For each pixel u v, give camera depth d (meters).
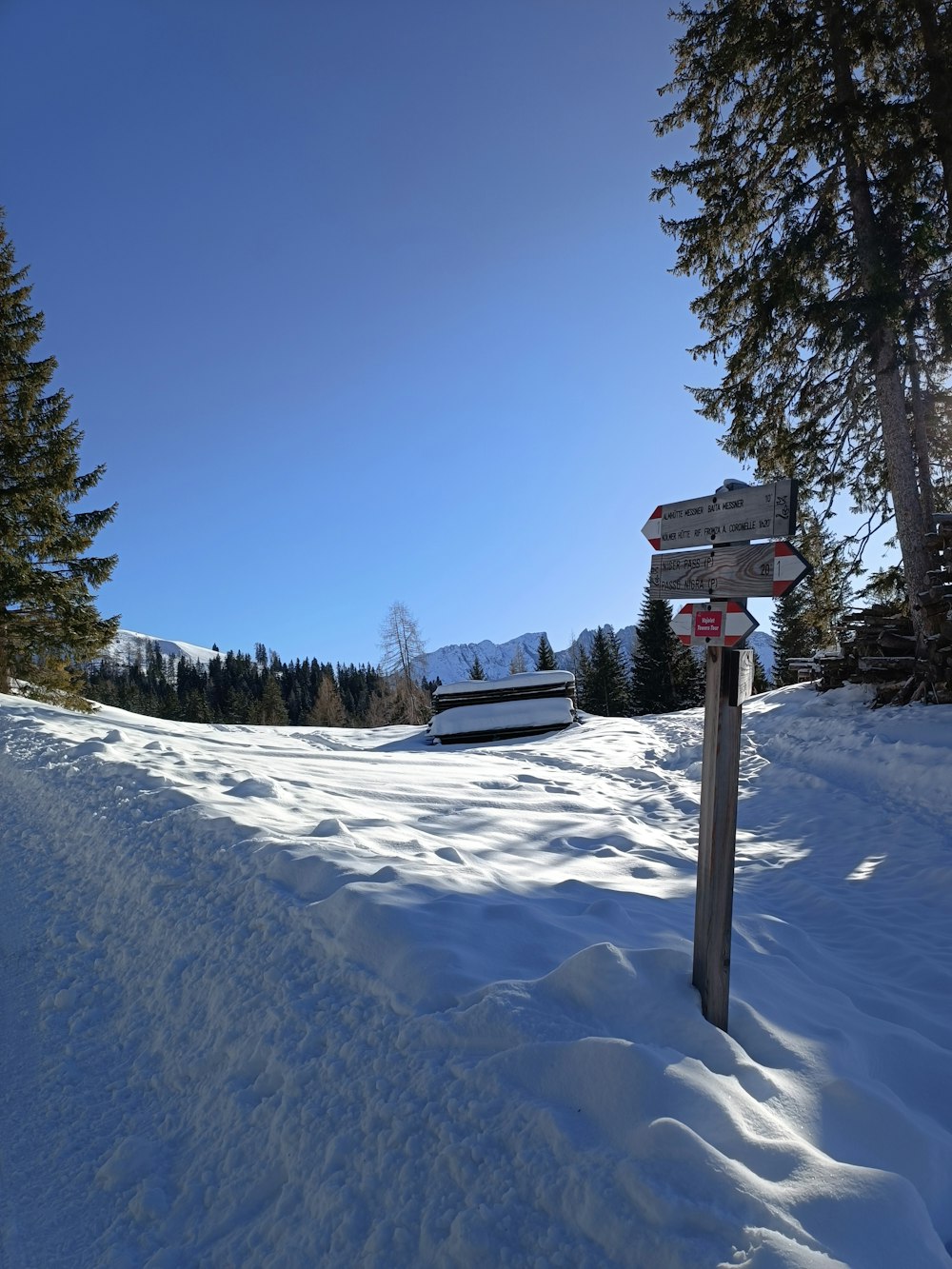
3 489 17.05
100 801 6.62
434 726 16.56
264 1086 3.04
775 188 12.78
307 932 3.85
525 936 3.85
